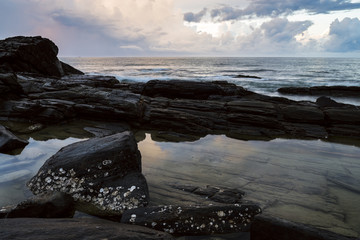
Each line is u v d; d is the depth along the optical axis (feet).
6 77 37.06
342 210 14.97
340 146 30.63
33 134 31.12
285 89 93.50
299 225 9.61
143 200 14.38
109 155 16.67
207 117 40.32
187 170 21.20
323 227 13.00
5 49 61.36
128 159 16.75
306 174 20.98
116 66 300.61
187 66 308.81
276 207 15.16
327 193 17.37
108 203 14.43
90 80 64.90
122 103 37.65
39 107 35.19
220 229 11.93
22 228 7.98
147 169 21.24
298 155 26.45
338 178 20.21
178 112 38.04
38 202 12.18
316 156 26.22
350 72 199.21
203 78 125.59
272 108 40.68
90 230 8.14
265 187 18.16
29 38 68.13
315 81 124.67
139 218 12.20
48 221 9.35
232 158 24.82
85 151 17.54
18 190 16.29
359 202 16.08
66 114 36.52
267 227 9.84
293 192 17.42
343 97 87.10
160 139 32.09
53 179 16.28
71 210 13.73
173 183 18.34
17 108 35.14
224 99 52.85
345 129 37.09
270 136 35.65
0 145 24.17
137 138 32.40
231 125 38.78
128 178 15.98
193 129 36.42
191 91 56.75
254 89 100.01
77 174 16.17
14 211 11.71
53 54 72.49
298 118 39.68
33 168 20.31
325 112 39.60
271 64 375.04
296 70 224.12
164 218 12.07
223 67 280.72
